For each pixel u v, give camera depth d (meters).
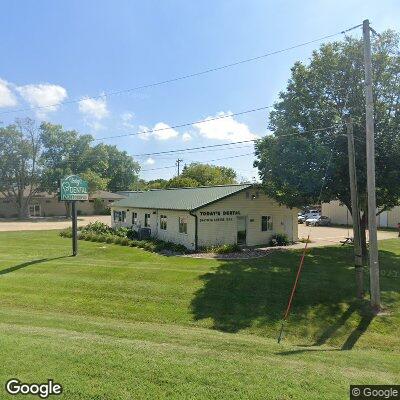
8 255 22.39
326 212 50.97
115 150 94.50
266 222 27.94
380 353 9.70
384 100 20.39
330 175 19.53
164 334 9.65
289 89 22.61
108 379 5.68
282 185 22.67
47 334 8.30
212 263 19.73
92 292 14.75
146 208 30.58
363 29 13.18
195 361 6.60
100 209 70.94
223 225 25.84
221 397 5.26
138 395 5.24
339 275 17.44
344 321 12.29
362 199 21.69
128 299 14.06
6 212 63.91
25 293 14.60
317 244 28.62
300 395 5.43
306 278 16.67
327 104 21.31
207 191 29.72
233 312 12.95
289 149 20.22
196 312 12.96
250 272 17.53
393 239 31.78
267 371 6.29
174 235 27.11
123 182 96.25
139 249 25.19
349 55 20.70
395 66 20.36
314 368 6.85
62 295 14.47
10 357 6.40
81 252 23.52
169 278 16.34
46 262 19.86
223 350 7.96
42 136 60.84
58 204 68.00
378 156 19.73
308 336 11.29
